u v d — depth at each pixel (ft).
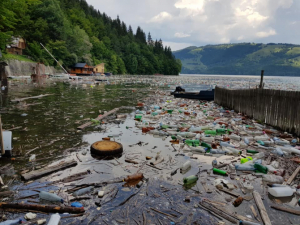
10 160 18.44
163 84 127.54
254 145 24.03
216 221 11.66
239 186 15.29
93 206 12.66
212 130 28.53
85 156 19.77
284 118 28.30
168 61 474.08
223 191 14.57
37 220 11.37
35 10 190.08
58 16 197.98
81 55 237.25
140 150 21.76
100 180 15.55
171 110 41.57
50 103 47.34
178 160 19.57
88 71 224.33
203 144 22.88
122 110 42.60
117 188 14.56
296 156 20.95
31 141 23.32
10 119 32.32
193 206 12.87
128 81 147.02
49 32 193.47
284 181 16.21
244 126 31.76
